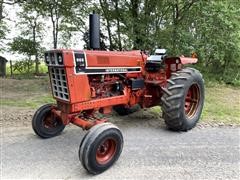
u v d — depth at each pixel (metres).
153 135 4.80
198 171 3.56
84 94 4.01
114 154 3.67
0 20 13.35
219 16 8.96
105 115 5.89
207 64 11.27
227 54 10.33
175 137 4.71
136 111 6.12
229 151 4.17
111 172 3.54
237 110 6.46
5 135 4.77
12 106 6.51
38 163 3.76
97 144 3.42
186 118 4.88
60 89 3.96
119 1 9.73
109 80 4.56
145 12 9.48
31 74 14.53
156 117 5.83
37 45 15.65
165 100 4.75
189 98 5.22
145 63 5.20
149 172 3.53
